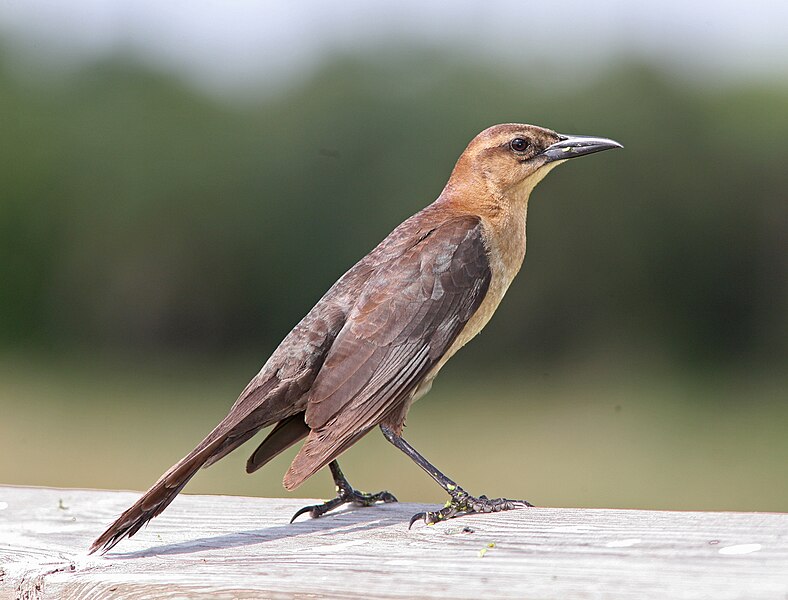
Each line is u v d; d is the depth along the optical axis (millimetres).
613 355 19672
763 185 19250
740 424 16875
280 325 20859
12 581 4488
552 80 20312
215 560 4602
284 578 4121
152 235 20953
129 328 21250
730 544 4211
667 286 19578
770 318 19406
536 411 17984
